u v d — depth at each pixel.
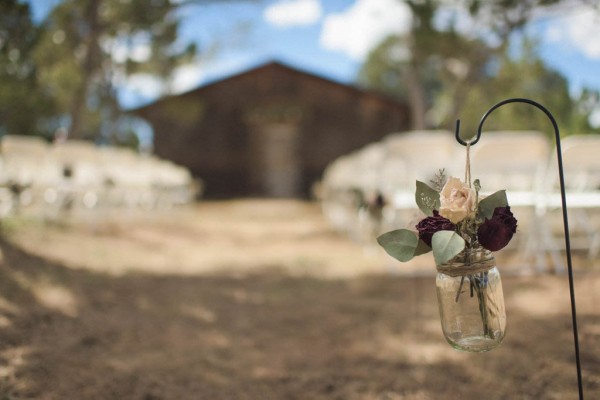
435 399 2.04
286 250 6.05
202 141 18.84
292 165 18.89
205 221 9.63
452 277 1.39
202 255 5.66
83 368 2.27
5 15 4.17
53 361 2.30
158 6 8.05
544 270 4.04
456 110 9.42
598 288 3.47
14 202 5.64
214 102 18.89
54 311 2.98
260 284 4.16
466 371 2.28
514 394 2.04
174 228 8.05
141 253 5.49
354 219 6.66
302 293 3.84
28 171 5.46
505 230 1.30
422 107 11.19
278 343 2.72
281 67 18.86
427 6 8.38
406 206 4.04
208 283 4.17
